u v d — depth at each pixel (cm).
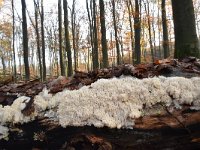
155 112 209
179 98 207
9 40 3272
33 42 3709
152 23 2359
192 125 204
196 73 235
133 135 208
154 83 210
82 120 211
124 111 207
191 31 439
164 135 207
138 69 246
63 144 215
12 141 229
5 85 292
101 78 246
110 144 208
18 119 227
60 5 1738
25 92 252
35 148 224
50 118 221
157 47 3350
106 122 205
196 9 2852
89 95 214
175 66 255
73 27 2309
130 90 210
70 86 243
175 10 450
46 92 235
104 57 1302
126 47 2752
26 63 1312
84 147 210
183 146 208
